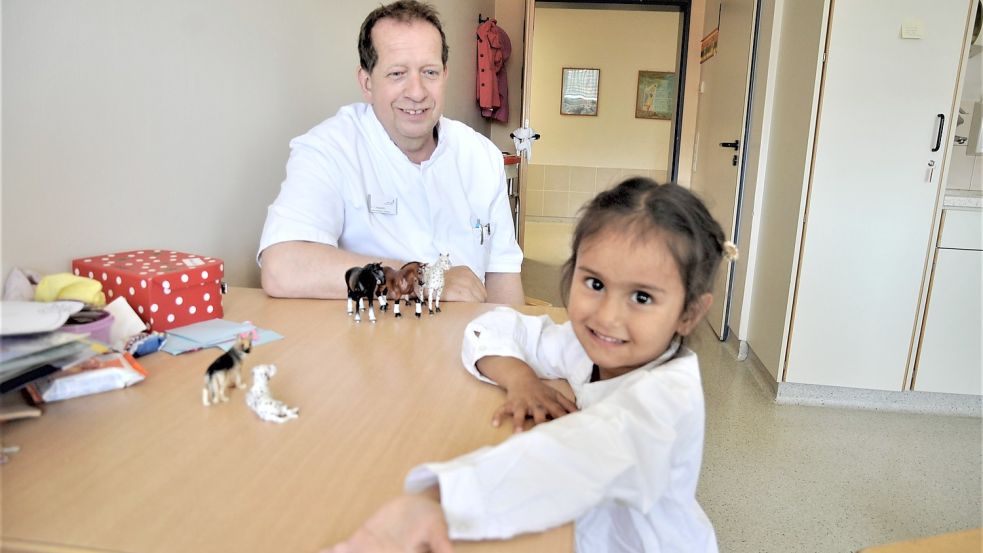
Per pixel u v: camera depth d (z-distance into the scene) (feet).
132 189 3.78
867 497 6.41
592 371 2.72
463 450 2.10
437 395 2.55
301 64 5.92
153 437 2.13
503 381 2.59
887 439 7.66
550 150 25.30
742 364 10.23
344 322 3.50
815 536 5.76
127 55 3.66
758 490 6.49
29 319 2.36
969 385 8.21
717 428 7.87
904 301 8.11
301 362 2.88
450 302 4.01
